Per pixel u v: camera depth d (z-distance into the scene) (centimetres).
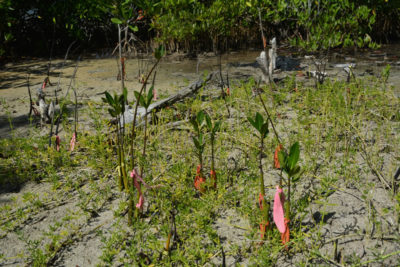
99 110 523
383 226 250
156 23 1151
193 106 491
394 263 221
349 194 292
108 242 238
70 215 286
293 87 603
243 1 1154
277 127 434
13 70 952
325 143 387
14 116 532
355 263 215
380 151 365
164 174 326
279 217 196
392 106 471
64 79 795
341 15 1117
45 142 395
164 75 806
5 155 387
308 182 311
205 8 1152
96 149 366
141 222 253
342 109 437
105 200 301
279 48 1179
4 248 254
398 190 293
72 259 241
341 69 791
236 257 233
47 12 1211
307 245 238
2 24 1122
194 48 1167
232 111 499
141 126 424
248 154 365
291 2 1169
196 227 254
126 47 1230
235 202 279
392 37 1324
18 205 305
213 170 284
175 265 226
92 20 1336
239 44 1253
